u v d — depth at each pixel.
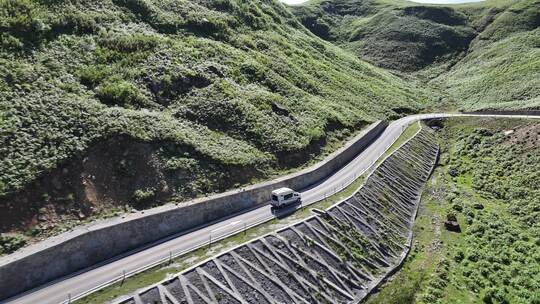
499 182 52.25
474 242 39.91
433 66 119.44
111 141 34.56
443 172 57.59
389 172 50.03
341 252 33.41
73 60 42.09
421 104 86.44
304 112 57.00
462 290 33.22
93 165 32.56
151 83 44.84
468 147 63.25
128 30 51.97
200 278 26.58
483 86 91.56
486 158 58.84
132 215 31.16
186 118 43.72
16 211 27.11
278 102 54.47
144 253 29.19
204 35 62.34
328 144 53.78
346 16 159.38
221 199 36.22
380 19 144.75
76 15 47.47
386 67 117.44
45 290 24.47
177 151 38.16
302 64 74.56
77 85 39.25
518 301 32.66
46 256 25.48
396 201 45.00
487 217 44.31
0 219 26.23
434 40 128.25
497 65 100.00
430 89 101.38
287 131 49.88
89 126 34.66
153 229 31.36
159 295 24.66
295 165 46.34
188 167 37.31
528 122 62.53
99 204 31.00
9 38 38.94
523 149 56.47
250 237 32.03
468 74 104.25
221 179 38.59
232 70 55.34
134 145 35.56
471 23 139.25
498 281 34.91
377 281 32.03
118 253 29.14
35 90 35.53
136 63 46.59
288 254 31.08
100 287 24.84
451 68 116.00
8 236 25.70
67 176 30.73
